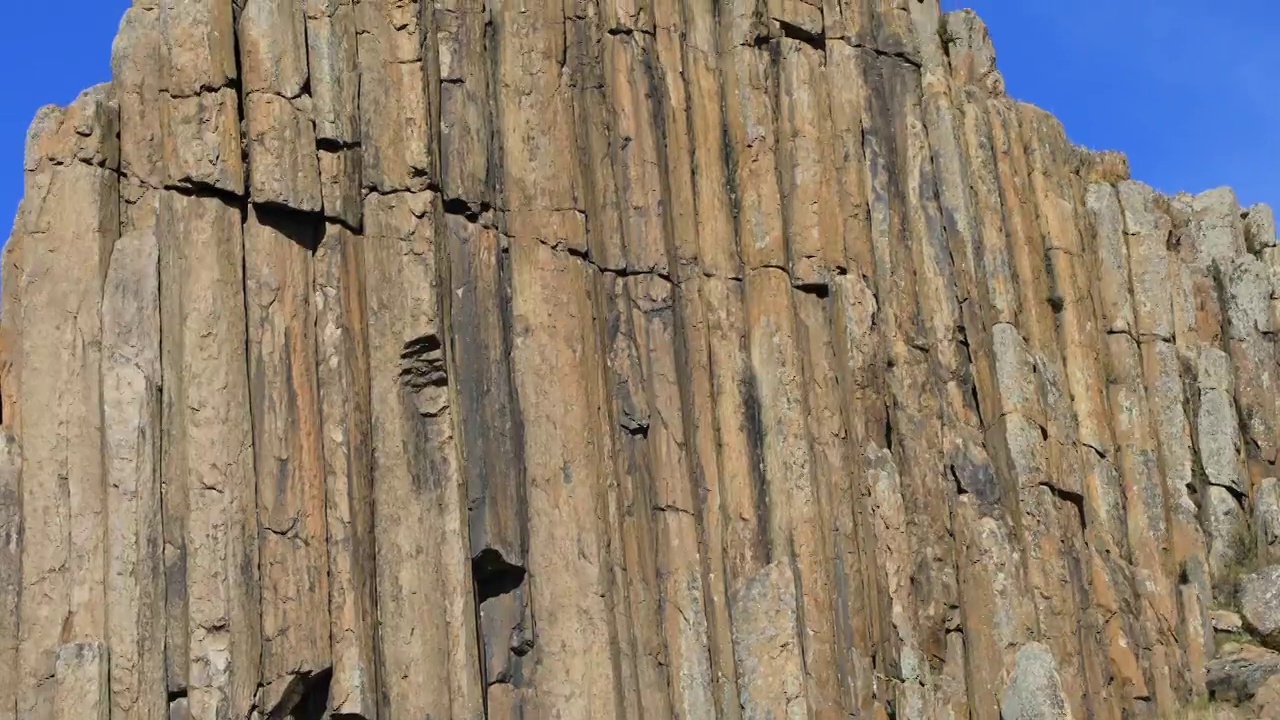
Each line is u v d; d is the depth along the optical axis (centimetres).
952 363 4459
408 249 3716
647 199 4069
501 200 3903
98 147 3522
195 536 3388
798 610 3925
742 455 4038
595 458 3806
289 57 3659
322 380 3597
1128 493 4925
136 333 3438
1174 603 4791
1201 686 4688
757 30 4369
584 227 3947
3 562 3397
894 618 4131
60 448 3419
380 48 3809
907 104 4631
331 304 3634
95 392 3434
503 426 3750
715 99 4288
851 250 4372
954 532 4341
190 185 3541
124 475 3369
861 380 4250
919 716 4069
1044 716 4131
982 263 4700
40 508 3397
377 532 3597
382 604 3566
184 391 3447
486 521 3675
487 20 3988
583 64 4084
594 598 3725
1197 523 5009
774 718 3834
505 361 3797
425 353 3672
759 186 4247
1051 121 5203
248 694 3356
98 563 3366
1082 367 4891
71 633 3334
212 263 3509
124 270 3466
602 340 3922
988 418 4534
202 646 3344
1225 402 5200
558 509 3759
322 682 3472
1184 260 5531
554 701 3681
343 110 3716
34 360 3450
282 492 3481
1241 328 5400
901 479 4303
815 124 4362
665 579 3881
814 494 4047
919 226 4553
